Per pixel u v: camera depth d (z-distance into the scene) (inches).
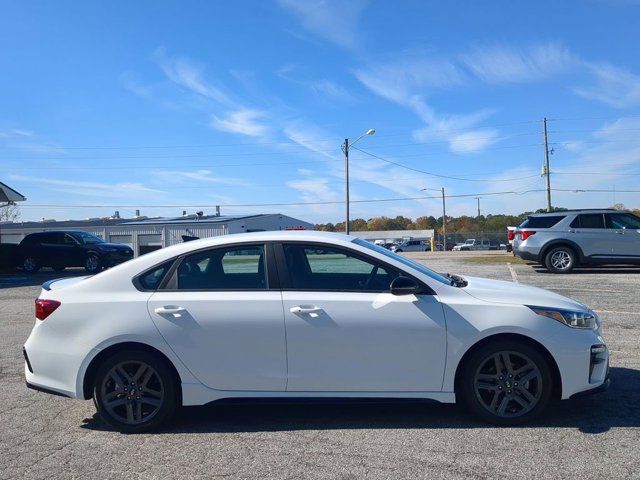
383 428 175.9
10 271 937.5
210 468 149.9
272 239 187.8
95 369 181.0
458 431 171.6
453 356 173.9
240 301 177.6
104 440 172.4
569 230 607.2
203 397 177.5
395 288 173.5
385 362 174.6
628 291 457.4
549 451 154.8
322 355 175.3
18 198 968.9
